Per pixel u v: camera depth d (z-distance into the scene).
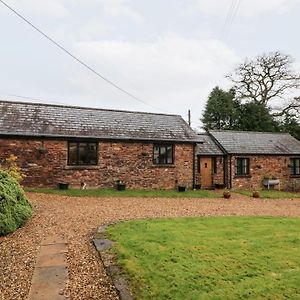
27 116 15.59
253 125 32.25
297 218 9.28
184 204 12.24
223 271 4.45
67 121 16.23
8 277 4.42
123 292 3.85
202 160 19.73
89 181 15.87
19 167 14.47
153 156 17.38
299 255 5.21
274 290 3.85
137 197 14.04
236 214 10.02
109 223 7.76
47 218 8.23
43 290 3.99
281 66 33.16
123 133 16.78
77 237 6.48
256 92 34.88
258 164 20.77
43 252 5.50
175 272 4.38
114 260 5.00
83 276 4.45
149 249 5.41
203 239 6.17
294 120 32.78
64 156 15.35
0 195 6.95
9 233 6.64
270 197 16.19
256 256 5.13
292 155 21.95
